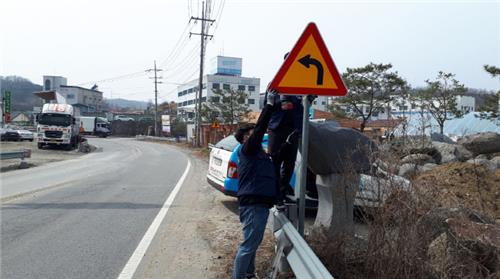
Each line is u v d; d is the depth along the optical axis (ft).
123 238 22.33
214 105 133.59
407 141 15.87
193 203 32.96
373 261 13.85
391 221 13.78
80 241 21.63
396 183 14.07
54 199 33.86
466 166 28.45
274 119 16.62
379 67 79.71
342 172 16.30
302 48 14.37
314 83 14.40
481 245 13.66
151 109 402.31
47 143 116.57
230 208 31.09
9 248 20.26
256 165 14.51
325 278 8.63
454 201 15.06
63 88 378.73
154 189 40.50
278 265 14.75
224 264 18.33
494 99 66.74
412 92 84.79
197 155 105.40
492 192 24.31
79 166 67.67
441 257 13.42
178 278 16.70
